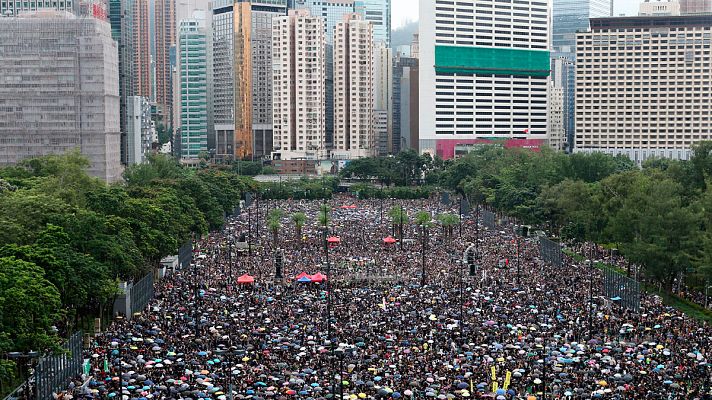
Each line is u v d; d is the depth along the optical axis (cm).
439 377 16950
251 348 18975
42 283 17662
